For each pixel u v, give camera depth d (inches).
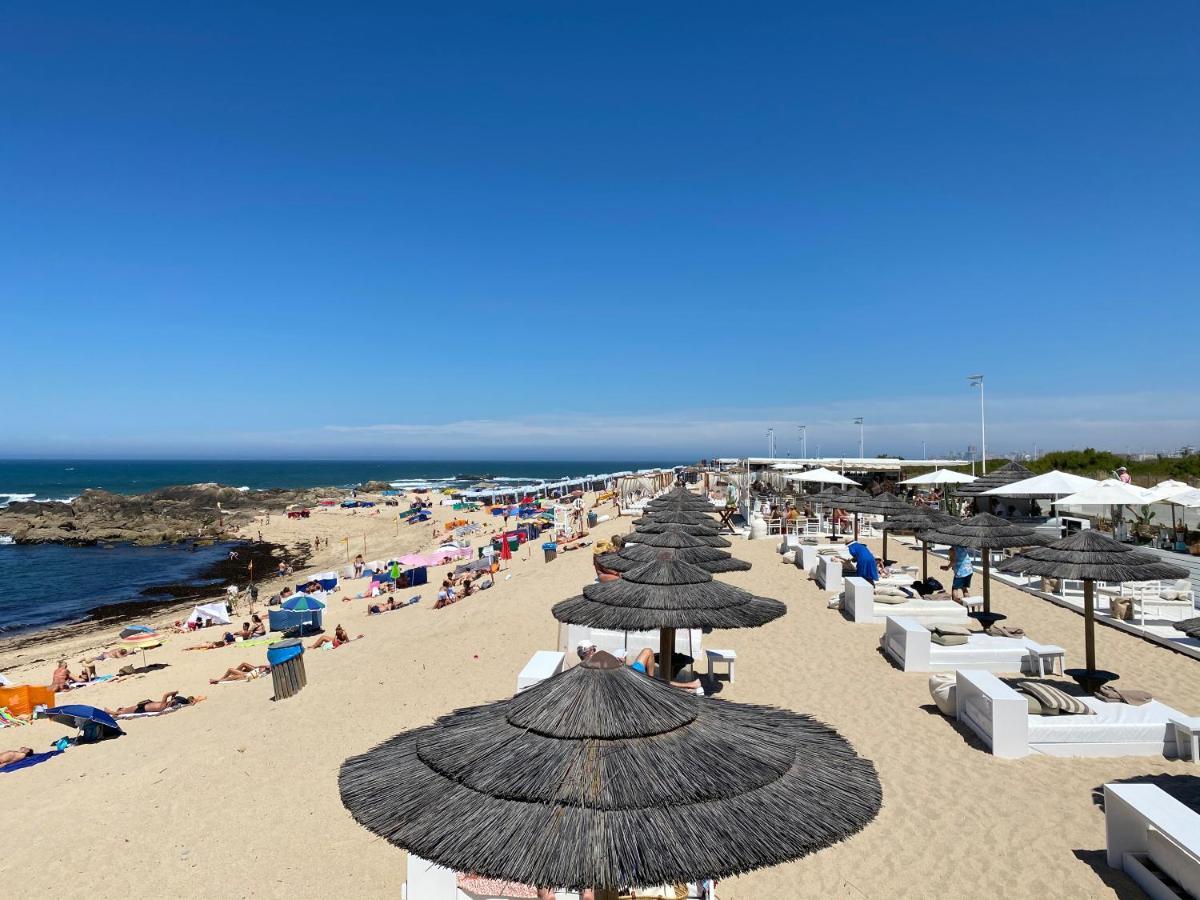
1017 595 598.2
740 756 131.0
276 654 514.9
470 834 118.3
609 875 109.2
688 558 411.2
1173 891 199.9
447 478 6520.7
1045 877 219.1
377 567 1387.8
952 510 1191.6
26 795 388.8
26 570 1717.5
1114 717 306.8
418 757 142.5
